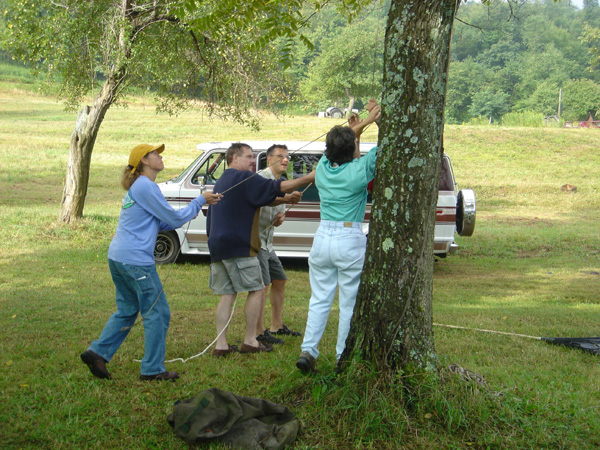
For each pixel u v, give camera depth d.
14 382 4.18
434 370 3.79
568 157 29.91
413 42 3.59
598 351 5.62
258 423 3.41
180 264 10.68
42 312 6.48
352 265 4.06
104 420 3.62
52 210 14.66
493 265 12.09
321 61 55.78
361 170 3.98
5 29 12.23
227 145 10.48
